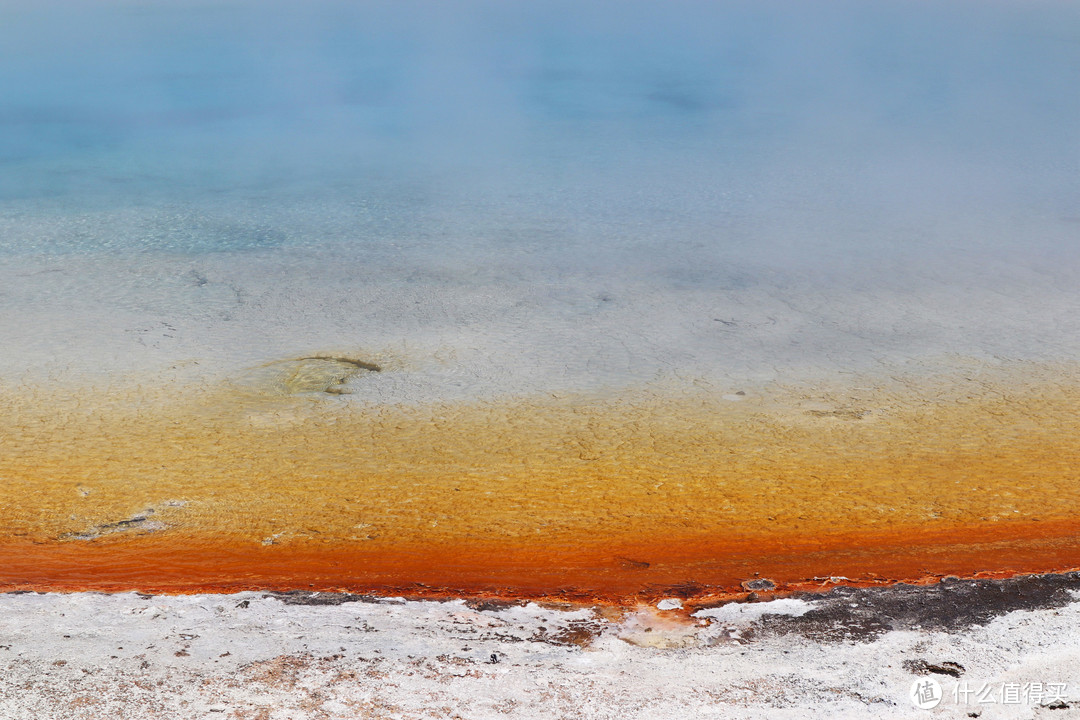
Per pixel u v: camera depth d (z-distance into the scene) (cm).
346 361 1466
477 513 966
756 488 1026
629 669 646
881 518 944
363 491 1023
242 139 3550
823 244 2180
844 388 1347
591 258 2088
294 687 618
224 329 1614
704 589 779
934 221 2369
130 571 827
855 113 4003
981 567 822
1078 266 1961
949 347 1514
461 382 1381
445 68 5450
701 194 2700
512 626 707
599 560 851
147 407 1270
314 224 2381
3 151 3262
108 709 593
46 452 1121
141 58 5631
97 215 2441
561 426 1217
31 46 6025
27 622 695
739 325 1644
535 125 3844
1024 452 1114
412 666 645
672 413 1259
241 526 935
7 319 1641
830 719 591
